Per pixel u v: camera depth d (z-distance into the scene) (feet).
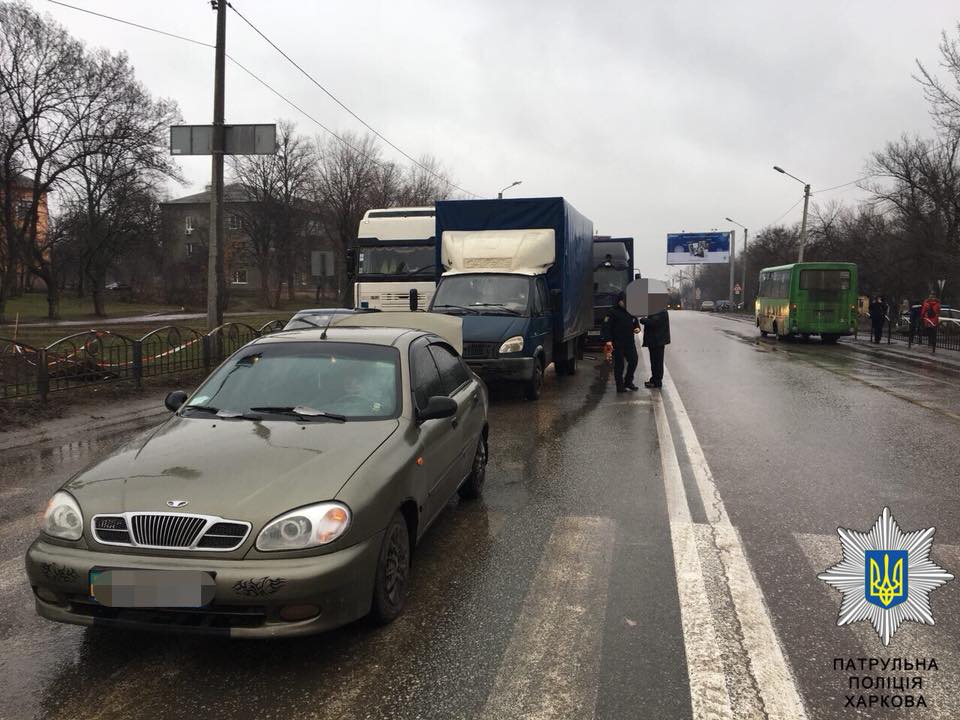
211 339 46.44
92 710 9.75
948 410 35.40
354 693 10.18
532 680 10.51
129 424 31.24
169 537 10.48
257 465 11.68
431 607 12.92
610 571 14.65
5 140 103.55
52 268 124.47
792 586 13.91
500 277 40.50
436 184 169.99
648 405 36.88
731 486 21.25
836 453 25.71
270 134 48.01
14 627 12.24
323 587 10.42
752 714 9.71
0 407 31.30
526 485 21.39
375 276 59.47
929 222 101.04
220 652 11.34
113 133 112.88
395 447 12.96
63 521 10.99
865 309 131.85
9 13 100.83
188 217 254.06
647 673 10.72
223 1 48.06
